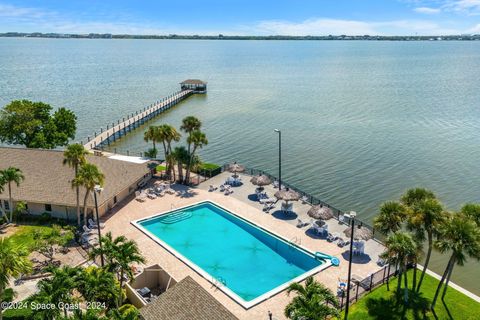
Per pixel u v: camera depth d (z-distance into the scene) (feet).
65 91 471.62
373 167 222.69
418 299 101.24
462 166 222.48
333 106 384.27
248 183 183.83
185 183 182.09
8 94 440.04
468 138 272.51
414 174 212.02
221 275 116.37
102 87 509.76
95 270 87.56
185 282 90.48
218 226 145.79
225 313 81.25
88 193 131.64
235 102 414.82
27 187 147.43
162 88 506.07
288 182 203.21
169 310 83.61
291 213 151.94
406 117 333.62
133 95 449.48
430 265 131.54
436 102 391.86
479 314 96.27
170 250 123.75
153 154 197.98
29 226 140.56
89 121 325.42
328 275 111.24
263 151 252.42
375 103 394.11
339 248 126.41
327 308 76.18
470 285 122.01
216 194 170.50
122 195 162.91
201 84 466.70
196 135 175.11
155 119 338.54
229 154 247.50
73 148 131.95
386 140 271.28
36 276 108.68
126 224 141.08
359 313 96.02
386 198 184.03
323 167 223.71
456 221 90.74
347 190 193.26
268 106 390.21
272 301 100.32
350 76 631.97
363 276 110.83
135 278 104.22
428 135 281.33
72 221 143.74
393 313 96.02
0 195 142.10
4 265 76.84
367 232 121.90
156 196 166.81
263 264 122.11
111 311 80.28
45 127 212.23
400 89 481.87
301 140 273.95
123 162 171.73
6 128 209.67
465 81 545.85
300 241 130.93
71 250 123.44
